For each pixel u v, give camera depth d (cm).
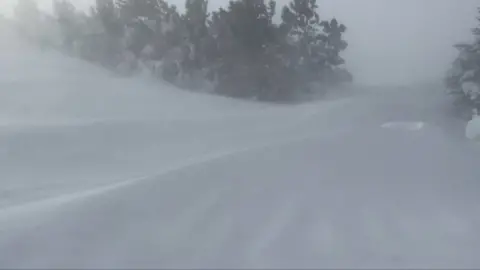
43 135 1553
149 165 1359
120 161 1410
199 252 552
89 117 2197
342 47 3944
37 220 659
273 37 3600
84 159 1412
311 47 3828
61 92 2584
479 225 640
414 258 536
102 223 638
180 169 895
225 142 1661
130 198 731
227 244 572
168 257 540
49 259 537
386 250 557
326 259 532
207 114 2400
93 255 546
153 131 1750
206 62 3631
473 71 2678
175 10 3772
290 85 3550
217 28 3622
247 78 3466
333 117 2148
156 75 3609
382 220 653
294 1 3762
